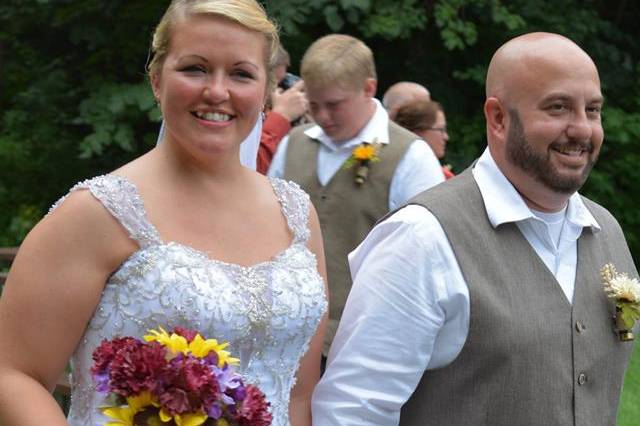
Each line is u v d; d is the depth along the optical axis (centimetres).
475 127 1593
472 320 374
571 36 1602
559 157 382
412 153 623
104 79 1460
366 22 1423
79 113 1477
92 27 1442
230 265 358
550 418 378
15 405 334
